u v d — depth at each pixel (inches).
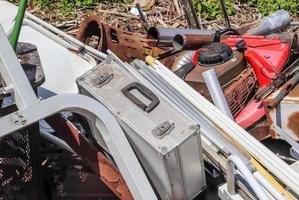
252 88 91.5
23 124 61.7
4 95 66.9
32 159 77.5
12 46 72.1
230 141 78.0
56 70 105.3
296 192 69.8
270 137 87.8
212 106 83.0
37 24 114.3
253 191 68.3
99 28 110.8
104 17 161.3
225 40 97.3
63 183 84.8
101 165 74.8
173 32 102.7
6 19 118.6
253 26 107.3
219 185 75.5
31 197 80.6
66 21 161.2
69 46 108.9
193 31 102.4
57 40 110.7
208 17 159.5
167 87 86.7
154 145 67.2
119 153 66.6
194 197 74.7
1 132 60.3
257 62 91.5
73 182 84.9
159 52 105.7
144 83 80.3
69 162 86.1
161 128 68.9
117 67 81.0
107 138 68.5
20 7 78.7
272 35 101.7
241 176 71.1
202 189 74.7
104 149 80.0
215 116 81.5
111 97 75.6
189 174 71.1
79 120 85.2
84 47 107.4
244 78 90.4
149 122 70.5
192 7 133.4
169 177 68.7
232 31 105.4
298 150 82.0
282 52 91.8
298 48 94.2
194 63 92.9
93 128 79.3
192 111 82.9
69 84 103.5
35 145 76.7
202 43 97.0
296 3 161.9
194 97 84.8
